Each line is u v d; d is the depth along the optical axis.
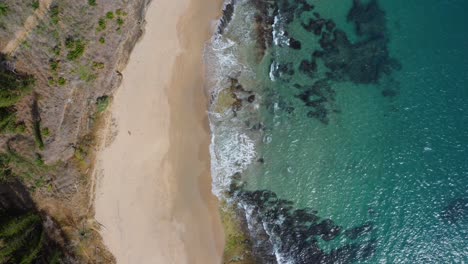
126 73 31.73
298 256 35.03
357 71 35.91
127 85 31.86
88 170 31.42
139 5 31.14
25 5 27.16
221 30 33.59
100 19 29.72
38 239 29.34
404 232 35.84
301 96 35.34
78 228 31.42
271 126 34.97
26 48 27.89
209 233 33.97
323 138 35.62
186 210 33.62
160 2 32.06
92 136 31.27
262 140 34.84
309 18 35.28
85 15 29.22
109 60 30.78
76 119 30.67
